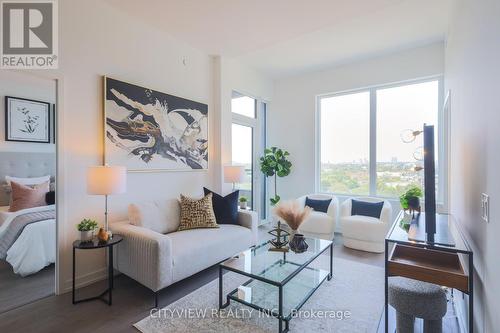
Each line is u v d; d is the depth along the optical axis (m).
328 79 4.97
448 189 3.25
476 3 1.61
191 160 3.77
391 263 1.77
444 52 3.85
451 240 1.78
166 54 3.43
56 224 2.44
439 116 4.04
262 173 5.43
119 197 2.93
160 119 3.32
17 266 2.68
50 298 2.37
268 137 5.68
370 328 1.97
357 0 2.64
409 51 4.16
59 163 2.44
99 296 2.39
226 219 3.40
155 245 2.21
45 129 3.55
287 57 4.44
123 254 2.53
